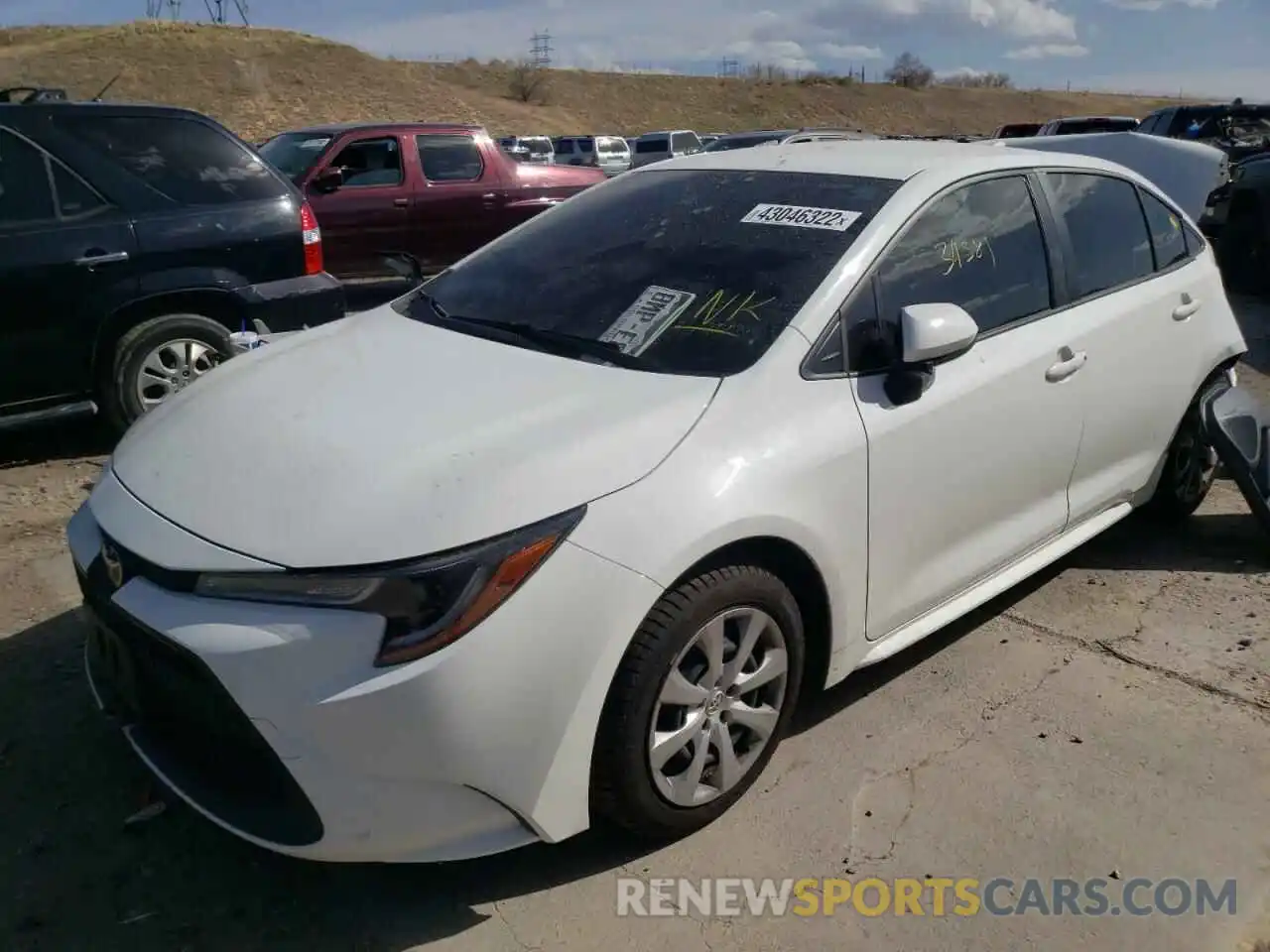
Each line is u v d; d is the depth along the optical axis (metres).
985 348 3.29
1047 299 3.60
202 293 5.45
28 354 5.08
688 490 2.46
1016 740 3.14
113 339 5.29
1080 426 3.69
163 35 46.22
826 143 3.95
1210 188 9.12
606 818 2.59
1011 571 3.63
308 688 2.15
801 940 2.41
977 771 3.00
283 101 43.72
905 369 2.96
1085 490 3.88
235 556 2.26
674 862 2.64
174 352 5.41
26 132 5.05
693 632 2.49
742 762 2.78
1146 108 88.06
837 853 2.68
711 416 2.62
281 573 2.21
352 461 2.43
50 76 42.88
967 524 3.30
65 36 49.50
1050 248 3.65
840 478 2.78
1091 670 3.54
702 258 3.18
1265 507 4.35
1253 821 2.81
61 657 3.48
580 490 2.36
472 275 3.57
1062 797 2.89
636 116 64.88
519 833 2.37
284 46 47.66
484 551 2.22
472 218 9.80
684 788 2.60
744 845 2.70
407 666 2.15
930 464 3.05
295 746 2.17
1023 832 2.76
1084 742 3.14
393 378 2.86
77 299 5.12
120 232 5.20
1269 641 3.75
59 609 3.80
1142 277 4.09
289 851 2.27
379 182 9.44
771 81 75.25
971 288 3.32
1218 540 4.64
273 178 5.76
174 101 42.41
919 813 2.82
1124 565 4.38
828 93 73.69
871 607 3.01
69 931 2.39
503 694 2.21
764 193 3.41
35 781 2.88
